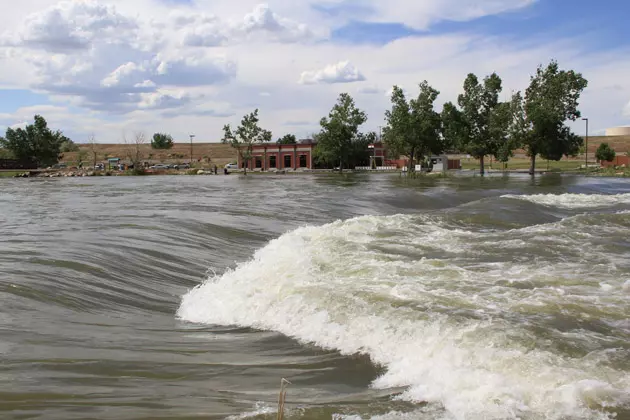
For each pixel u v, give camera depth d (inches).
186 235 584.4
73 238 539.5
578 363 211.6
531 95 2351.1
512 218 717.3
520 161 4148.6
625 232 565.3
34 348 244.7
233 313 323.0
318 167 3553.2
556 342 233.3
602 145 3211.1
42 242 510.9
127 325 302.5
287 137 5260.8
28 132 3937.0
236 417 179.3
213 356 248.4
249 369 230.7
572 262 424.2
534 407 180.5
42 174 3248.0
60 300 331.6
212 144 7170.3
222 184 1951.3
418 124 2519.7
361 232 572.4
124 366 229.3
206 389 206.8
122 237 547.5
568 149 2335.1
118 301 349.7
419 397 195.6
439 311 278.2
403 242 515.2
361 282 348.2
